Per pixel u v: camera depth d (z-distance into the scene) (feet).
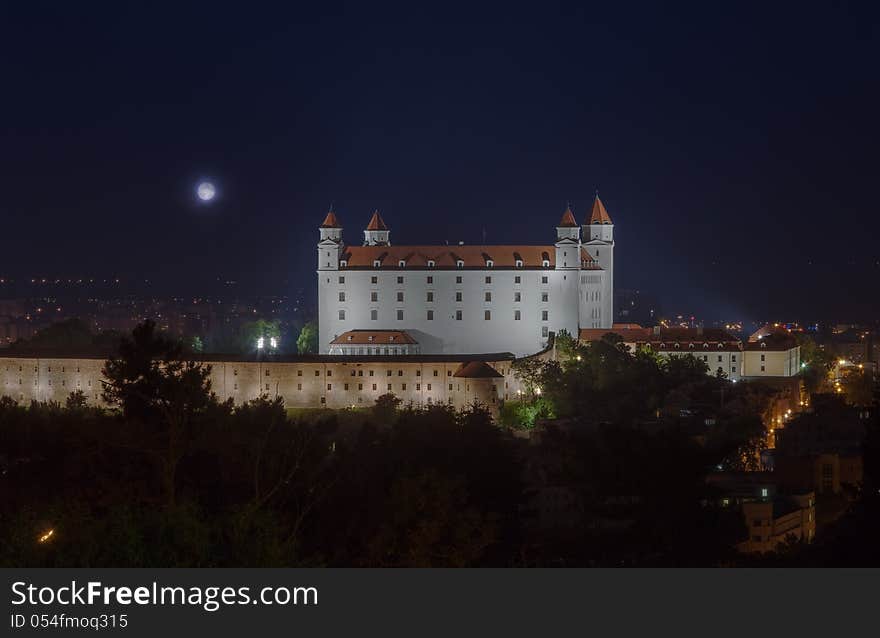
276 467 440.86
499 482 585.22
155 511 322.96
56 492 437.17
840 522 556.10
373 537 416.87
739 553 530.68
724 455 549.54
